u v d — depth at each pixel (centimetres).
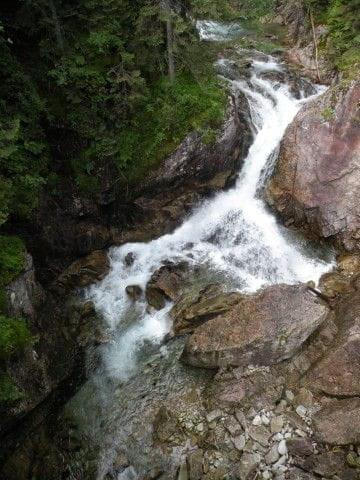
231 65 1733
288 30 2147
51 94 1263
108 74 1232
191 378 1042
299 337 1012
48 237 1237
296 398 953
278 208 1430
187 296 1224
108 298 1294
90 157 1311
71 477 898
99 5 1241
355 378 944
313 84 1720
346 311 1078
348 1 1667
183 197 1439
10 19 1212
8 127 1019
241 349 998
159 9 1219
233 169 1495
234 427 914
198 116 1378
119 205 1393
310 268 1293
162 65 1370
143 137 1353
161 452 906
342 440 868
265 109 1589
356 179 1281
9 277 982
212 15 1284
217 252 1388
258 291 1173
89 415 1006
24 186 1131
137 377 1071
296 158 1380
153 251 1406
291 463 852
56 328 1137
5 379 846
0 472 869
